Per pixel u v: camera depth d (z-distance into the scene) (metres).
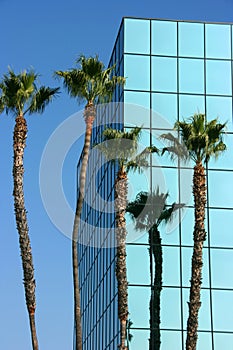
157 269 50.28
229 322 50.19
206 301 50.47
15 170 39.28
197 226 41.22
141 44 54.38
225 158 53.03
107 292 54.47
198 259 40.91
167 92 53.69
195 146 41.88
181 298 50.00
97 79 41.12
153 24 54.72
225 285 50.84
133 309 49.62
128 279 50.03
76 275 39.19
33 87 40.09
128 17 54.69
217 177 52.72
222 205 52.41
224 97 54.12
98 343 57.91
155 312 49.59
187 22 55.06
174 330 49.50
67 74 40.94
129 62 53.91
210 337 49.88
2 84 39.88
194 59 54.53
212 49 54.84
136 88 53.47
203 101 53.91
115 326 50.66
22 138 39.56
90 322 62.59
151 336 49.19
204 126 42.34
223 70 54.59
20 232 38.88
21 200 39.19
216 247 51.56
